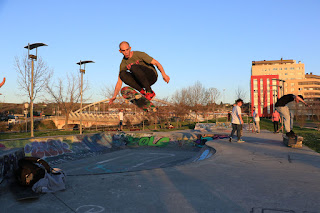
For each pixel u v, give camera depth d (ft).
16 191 10.77
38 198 9.98
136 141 49.49
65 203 9.41
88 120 139.44
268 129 60.39
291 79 324.39
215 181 12.45
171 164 30.53
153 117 91.91
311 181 12.25
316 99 215.31
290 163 17.35
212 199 9.62
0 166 10.84
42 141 35.60
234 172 14.61
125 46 11.27
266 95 203.10
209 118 148.56
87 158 36.11
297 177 13.16
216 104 169.58
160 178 13.19
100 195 10.32
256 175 13.74
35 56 44.65
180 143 46.88
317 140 33.40
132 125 97.30
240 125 30.45
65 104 97.81
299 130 60.95
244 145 27.63
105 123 135.13
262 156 20.48
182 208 8.70
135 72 11.43
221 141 32.09
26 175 11.01
